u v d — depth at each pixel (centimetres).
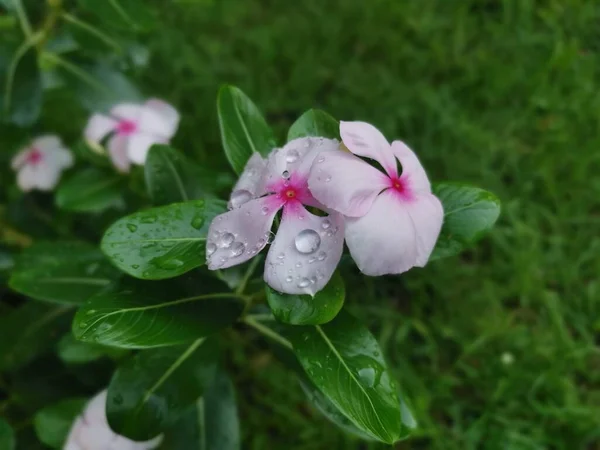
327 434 30
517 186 37
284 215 15
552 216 36
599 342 33
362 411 15
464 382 32
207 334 17
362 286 34
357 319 17
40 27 29
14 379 27
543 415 30
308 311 15
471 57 42
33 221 31
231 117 19
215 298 18
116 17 25
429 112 39
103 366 27
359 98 40
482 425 30
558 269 34
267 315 20
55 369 27
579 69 41
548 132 38
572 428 30
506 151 38
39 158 30
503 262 34
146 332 16
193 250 16
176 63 41
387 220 14
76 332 16
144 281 17
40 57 28
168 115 28
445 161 37
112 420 18
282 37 43
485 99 41
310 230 15
